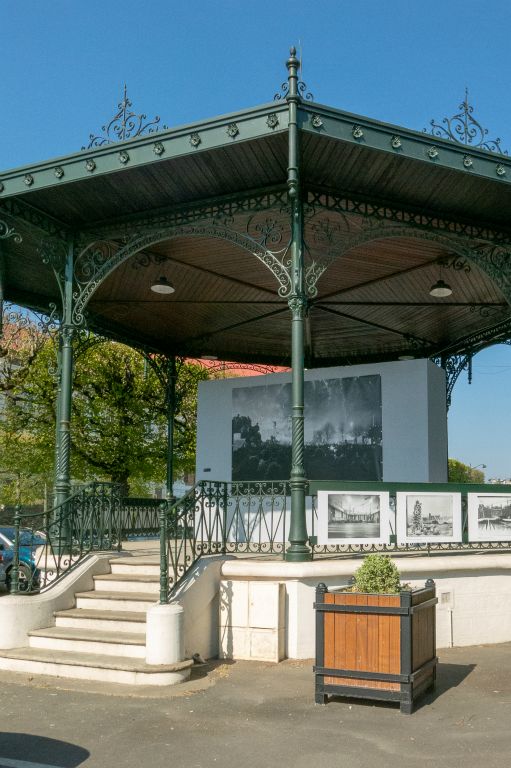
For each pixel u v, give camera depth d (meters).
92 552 9.80
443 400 15.36
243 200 9.77
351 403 15.03
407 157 8.68
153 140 8.80
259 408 15.86
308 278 9.35
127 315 15.23
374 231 9.93
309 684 7.17
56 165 9.31
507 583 9.81
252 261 12.47
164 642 7.28
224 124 8.49
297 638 8.49
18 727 5.75
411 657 6.21
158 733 5.59
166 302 14.54
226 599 8.64
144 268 12.76
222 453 16.09
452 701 6.49
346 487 9.31
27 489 28.53
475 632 9.48
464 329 16.53
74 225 10.68
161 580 7.64
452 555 9.68
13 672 7.55
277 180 9.39
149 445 22.11
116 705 6.37
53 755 5.10
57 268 10.65
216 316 15.56
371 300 14.77
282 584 8.59
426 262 12.58
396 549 10.18
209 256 12.23
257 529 13.98
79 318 10.54
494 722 5.83
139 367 22.23
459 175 9.11
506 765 4.82
